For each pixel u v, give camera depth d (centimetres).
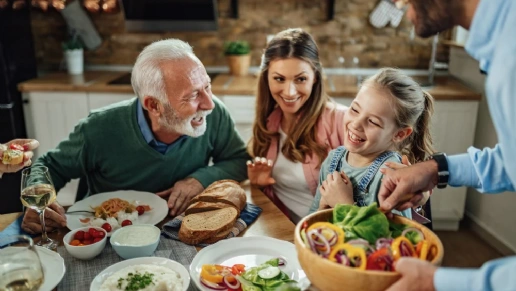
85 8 345
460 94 283
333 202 127
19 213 148
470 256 284
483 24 75
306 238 91
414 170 107
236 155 183
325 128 173
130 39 355
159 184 170
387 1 332
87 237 122
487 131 293
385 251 85
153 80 146
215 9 328
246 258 119
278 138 179
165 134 161
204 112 153
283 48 164
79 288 108
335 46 350
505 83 70
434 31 83
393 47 348
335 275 82
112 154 165
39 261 101
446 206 307
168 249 125
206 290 103
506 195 282
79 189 185
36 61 355
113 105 170
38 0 335
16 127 305
